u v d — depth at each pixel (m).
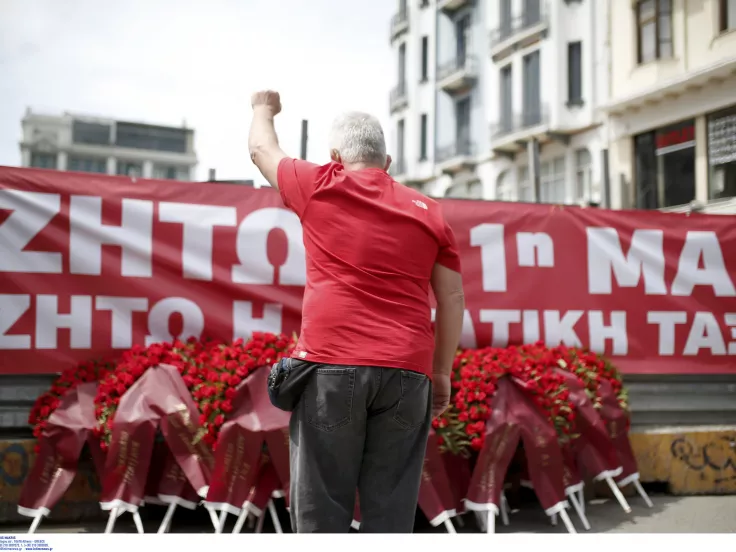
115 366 3.97
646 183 19.77
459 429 3.77
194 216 4.30
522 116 25.66
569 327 4.80
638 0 19.95
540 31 24.41
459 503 3.81
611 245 4.93
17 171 4.04
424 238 2.05
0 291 3.97
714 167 17.48
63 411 3.67
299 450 1.97
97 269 4.12
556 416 3.90
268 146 2.23
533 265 4.79
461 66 29.28
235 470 3.44
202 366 3.75
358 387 1.92
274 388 2.02
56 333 4.03
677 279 5.01
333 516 1.93
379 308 1.97
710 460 4.80
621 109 20.22
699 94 17.95
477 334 4.66
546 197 25.22
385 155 2.22
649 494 4.78
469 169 29.55
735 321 5.05
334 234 2.01
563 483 3.78
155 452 3.68
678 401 4.99
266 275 4.38
